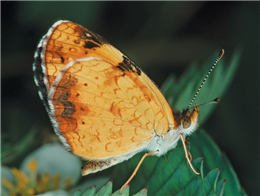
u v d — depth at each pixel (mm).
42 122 117
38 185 116
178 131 105
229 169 97
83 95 103
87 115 103
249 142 124
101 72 102
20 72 128
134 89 103
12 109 125
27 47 129
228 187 96
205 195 95
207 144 98
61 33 101
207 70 105
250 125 124
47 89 102
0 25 129
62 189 117
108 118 104
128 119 104
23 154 116
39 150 117
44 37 101
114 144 104
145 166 100
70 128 103
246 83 126
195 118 105
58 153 117
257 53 128
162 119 104
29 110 125
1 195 114
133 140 104
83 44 102
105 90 103
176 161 98
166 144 105
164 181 98
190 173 96
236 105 125
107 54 102
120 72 102
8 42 129
